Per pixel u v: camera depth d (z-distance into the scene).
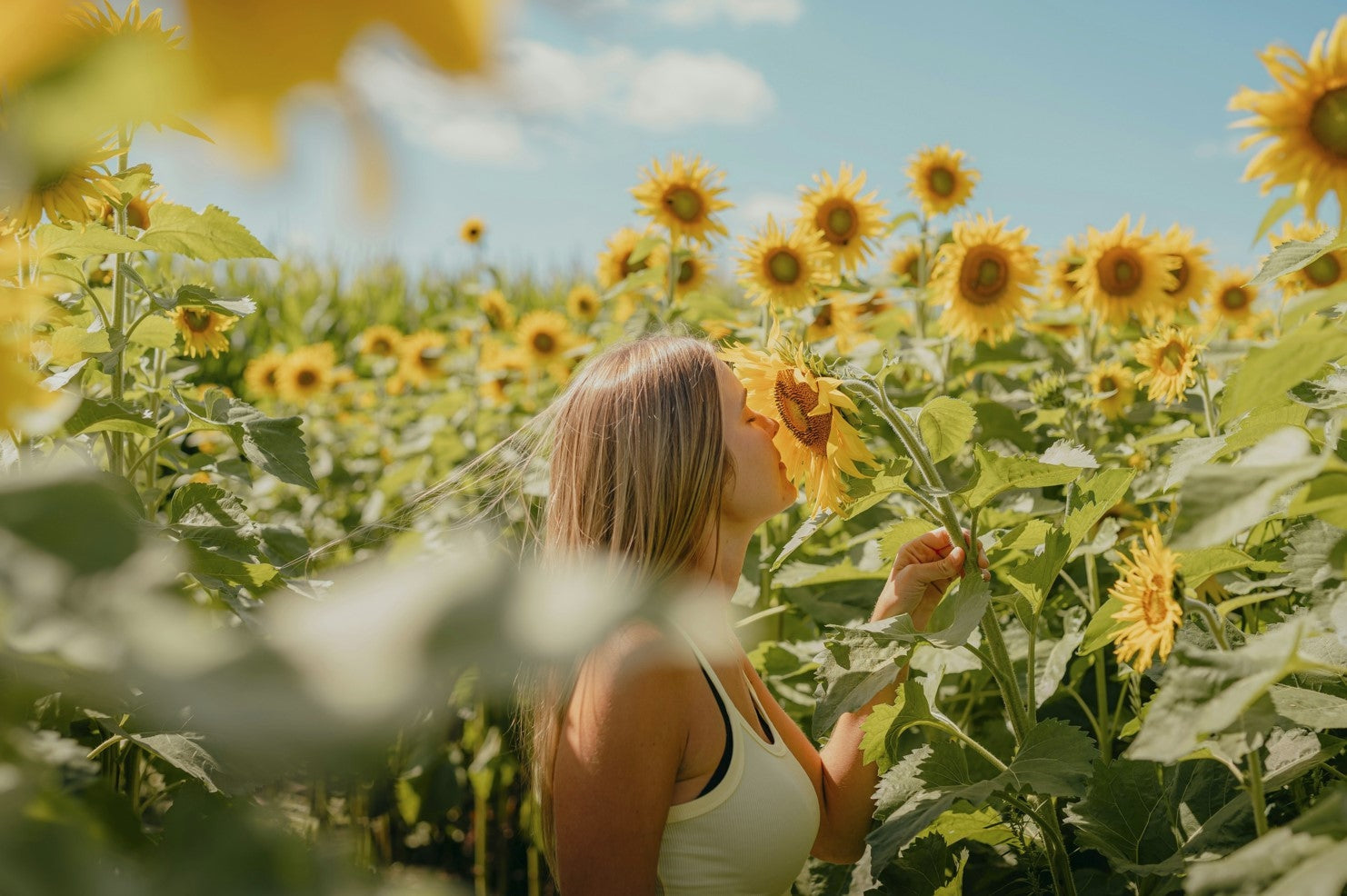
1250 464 0.73
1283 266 1.22
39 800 0.41
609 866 1.46
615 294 3.52
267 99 0.16
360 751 0.23
